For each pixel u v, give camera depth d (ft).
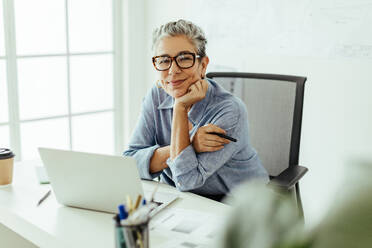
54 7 9.11
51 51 9.20
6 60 8.54
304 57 8.11
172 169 4.82
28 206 4.37
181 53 4.99
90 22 9.76
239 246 1.13
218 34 9.22
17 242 5.75
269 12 8.41
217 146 4.82
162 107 5.46
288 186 4.64
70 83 9.62
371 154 1.03
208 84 5.24
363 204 0.95
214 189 5.21
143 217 2.82
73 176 4.15
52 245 3.74
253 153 5.39
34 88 9.06
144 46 10.59
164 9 10.07
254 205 1.16
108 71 10.28
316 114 8.14
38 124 9.23
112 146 10.66
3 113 8.68
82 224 3.95
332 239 0.98
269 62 8.59
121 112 10.67
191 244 3.50
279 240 1.10
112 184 4.03
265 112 5.85
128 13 10.07
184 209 4.29
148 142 5.60
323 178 8.19
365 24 7.29
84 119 10.02
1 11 8.34
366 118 7.51
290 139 5.67
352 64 7.55
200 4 9.37
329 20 7.70
